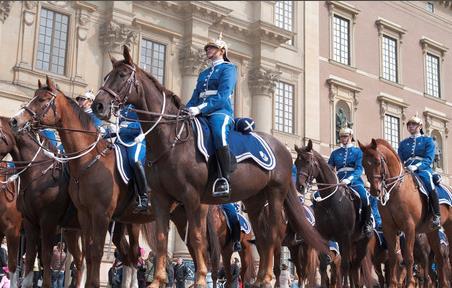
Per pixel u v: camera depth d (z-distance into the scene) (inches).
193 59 1317.7
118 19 1225.4
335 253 584.1
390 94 949.8
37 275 686.5
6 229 472.1
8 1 1083.3
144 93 354.0
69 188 418.3
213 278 496.7
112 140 423.5
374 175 487.2
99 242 396.5
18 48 1101.1
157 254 335.9
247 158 386.0
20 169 454.3
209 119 370.0
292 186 434.9
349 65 1299.2
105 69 1208.8
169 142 346.9
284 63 1461.6
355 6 1263.5
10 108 1051.3
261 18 1454.2
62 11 1177.4
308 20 1498.5
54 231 447.2
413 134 564.4
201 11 1337.4
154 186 350.6
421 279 774.5
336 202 549.0
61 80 1147.3
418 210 506.3
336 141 1327.5
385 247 679.1
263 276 406.6
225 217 584.7
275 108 1439.5
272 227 412.2
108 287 826.2
